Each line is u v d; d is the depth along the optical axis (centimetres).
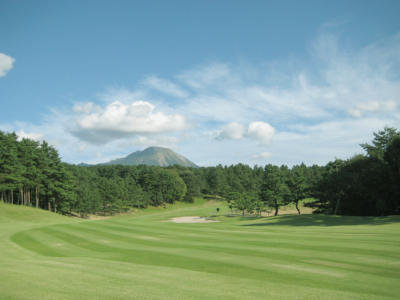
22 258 1598
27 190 7281
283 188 6831
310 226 3266
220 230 2877
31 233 2772
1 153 6366
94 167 16162
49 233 2752
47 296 780
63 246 2086
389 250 1491
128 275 1062
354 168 6216
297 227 3139
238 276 1057
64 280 966
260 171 18050
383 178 5266
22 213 5697
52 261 1408
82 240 2322
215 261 1353
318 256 1396
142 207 12212
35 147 7488
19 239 2441
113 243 2141
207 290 858
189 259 1427
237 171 17888
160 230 2916
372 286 903
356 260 1288
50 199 7681
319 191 6338
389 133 6369
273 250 1598
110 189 10362
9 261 1418
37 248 2020
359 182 5559
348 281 966
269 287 898
